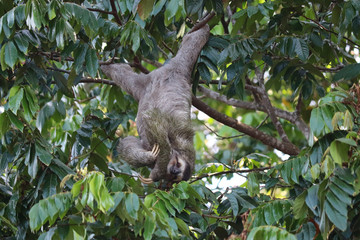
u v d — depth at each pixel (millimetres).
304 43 10547
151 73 11289
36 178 8992
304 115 14188
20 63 9531
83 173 9219
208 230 9008
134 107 14055
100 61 11812
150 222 6957
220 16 11344
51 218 6906
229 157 15953
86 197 6770
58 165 8680
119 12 11805
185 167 9891
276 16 10969
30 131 9008
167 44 14070
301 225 7410
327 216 6781
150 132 9852
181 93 10734
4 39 9211
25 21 9383
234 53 10508
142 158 9797
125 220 7660
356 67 8852
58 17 9031
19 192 9242
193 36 11555
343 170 7023
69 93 10852
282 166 8219
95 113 10812
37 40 9305
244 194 9281
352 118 7316
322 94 12703
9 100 8633
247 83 13961
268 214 8000
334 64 12414
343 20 9484
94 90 15008
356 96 7566
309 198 6934
